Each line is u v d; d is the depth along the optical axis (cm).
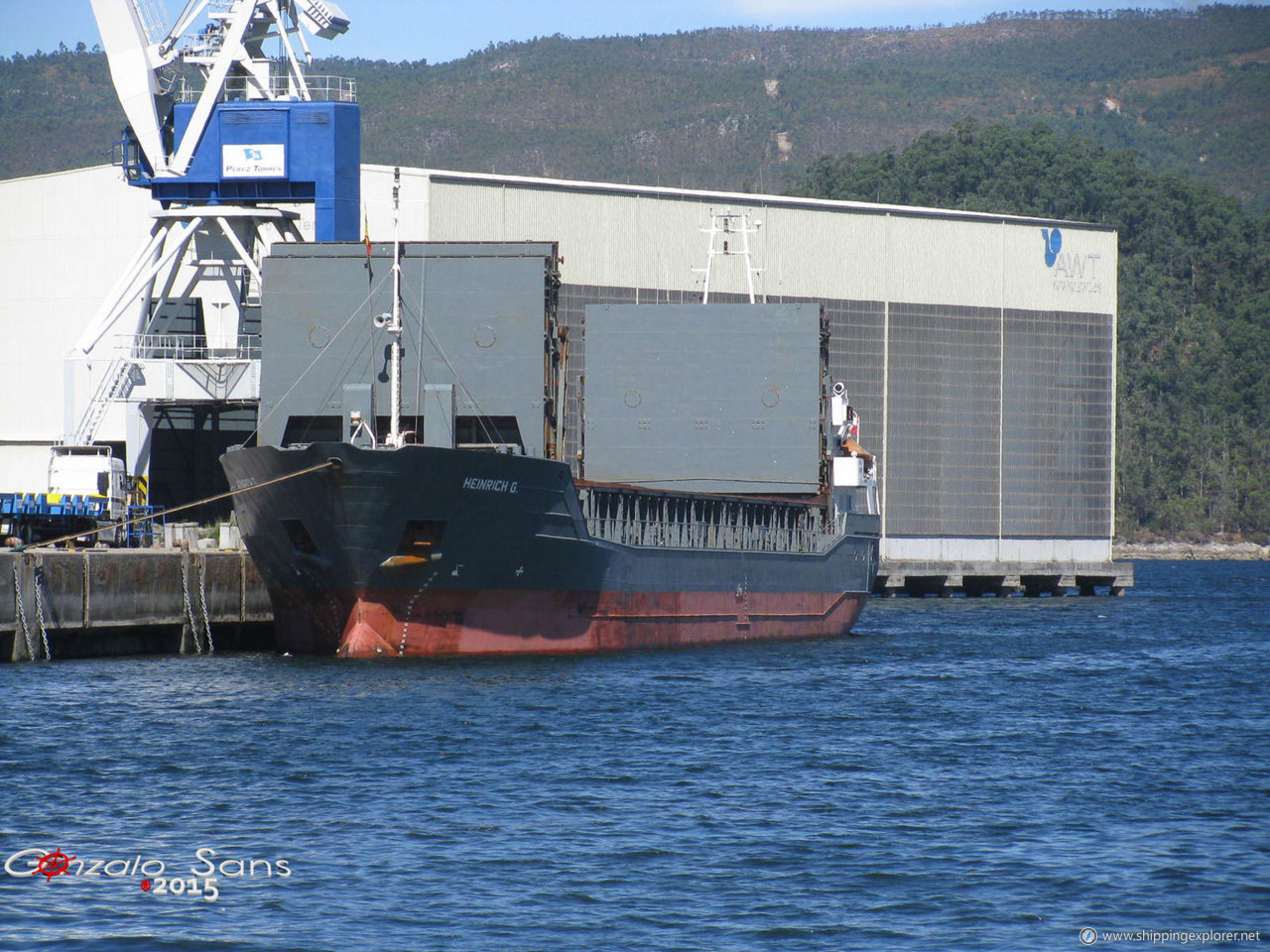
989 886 11456
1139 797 14175
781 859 12056
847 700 19925
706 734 17000
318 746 15788
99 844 12231
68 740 15900
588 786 14262
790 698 19875
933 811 13562
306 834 12538
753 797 13962
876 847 12412
